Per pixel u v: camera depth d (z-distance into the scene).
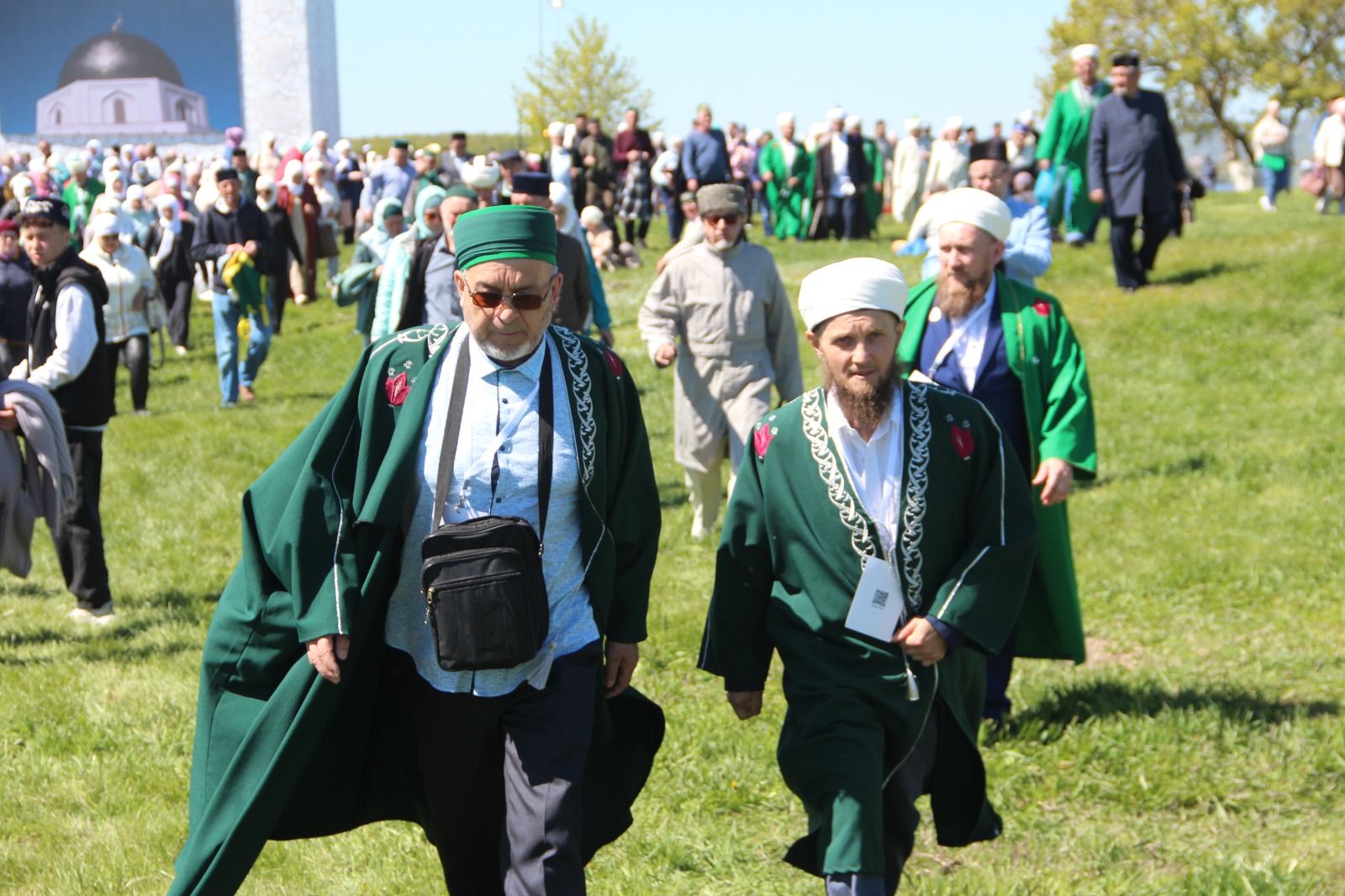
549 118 44.53
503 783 3.55
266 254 16.06
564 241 7.89
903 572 3.66
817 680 3.64
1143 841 4.59
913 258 19.28
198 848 3.33
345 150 27.67
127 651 6.68
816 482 3.69
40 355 6.65
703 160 20.78
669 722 5.56
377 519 3.37
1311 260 14.77
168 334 18.83
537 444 3.45
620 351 15.72
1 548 6.22
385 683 3.64
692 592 7.41
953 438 3.72
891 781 3.69
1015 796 4.90
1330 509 8.49
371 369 3.49
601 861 4.54
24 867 4.50
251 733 3.38
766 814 4.86
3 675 6.29
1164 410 11.33
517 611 3.31
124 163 26.88
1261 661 6.11
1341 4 49.72
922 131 23.92
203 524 9.34
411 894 4.31
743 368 7.94
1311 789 4.86
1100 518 8.61
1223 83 51.81
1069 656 5.34
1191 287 14.59
